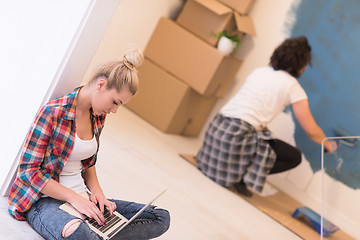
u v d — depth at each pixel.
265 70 3.64
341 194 2.45
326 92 4.12
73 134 1.81
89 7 1.95
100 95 1.78
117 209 1.95
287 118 4.27
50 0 2.08
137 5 4.13
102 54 4.12
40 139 1.75
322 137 3.56
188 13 4.35
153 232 1.90
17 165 2.01
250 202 3.57
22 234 1.80
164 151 3.81
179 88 4.17
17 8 2.18
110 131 3.61
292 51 3.51
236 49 4.22
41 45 2.07
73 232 1.68
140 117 4.37
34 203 1.83
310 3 4.21
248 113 3.59
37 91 2.03
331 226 2.34
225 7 4.16
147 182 3.04
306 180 4.16
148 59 4.41
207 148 3.74
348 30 4.05
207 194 3.35
